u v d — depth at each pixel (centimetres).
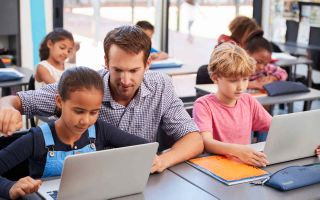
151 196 145
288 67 514
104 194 138
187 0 593
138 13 573
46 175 154
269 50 344
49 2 490
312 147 187
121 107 189
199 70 335
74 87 145
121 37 167
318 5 570
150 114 194
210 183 157
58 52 357
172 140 199
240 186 155
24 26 475
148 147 139
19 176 163
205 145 192
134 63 167
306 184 156
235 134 226
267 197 147
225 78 215
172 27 590
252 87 338
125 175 139
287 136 175
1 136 163
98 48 530
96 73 152
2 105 168
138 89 191
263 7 632
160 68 423
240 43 361
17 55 473
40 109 183
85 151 160
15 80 359
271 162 176
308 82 500
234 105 226
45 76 349
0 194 138
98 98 148
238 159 180
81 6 525
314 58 528
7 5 453
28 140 152
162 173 165
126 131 186
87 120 148
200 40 615
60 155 155
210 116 221
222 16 624
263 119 233
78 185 130
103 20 545
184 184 156
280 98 321
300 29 595
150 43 173
